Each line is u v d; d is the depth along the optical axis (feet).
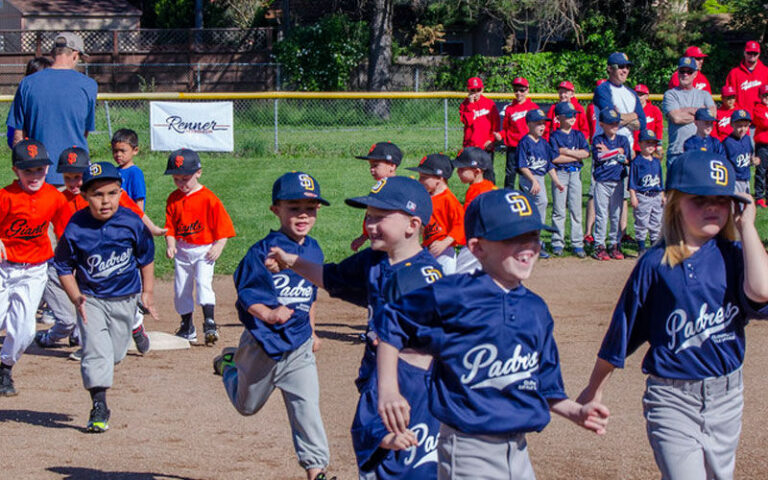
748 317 18.34
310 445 23.34
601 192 58.08
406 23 160.45
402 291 17.75
